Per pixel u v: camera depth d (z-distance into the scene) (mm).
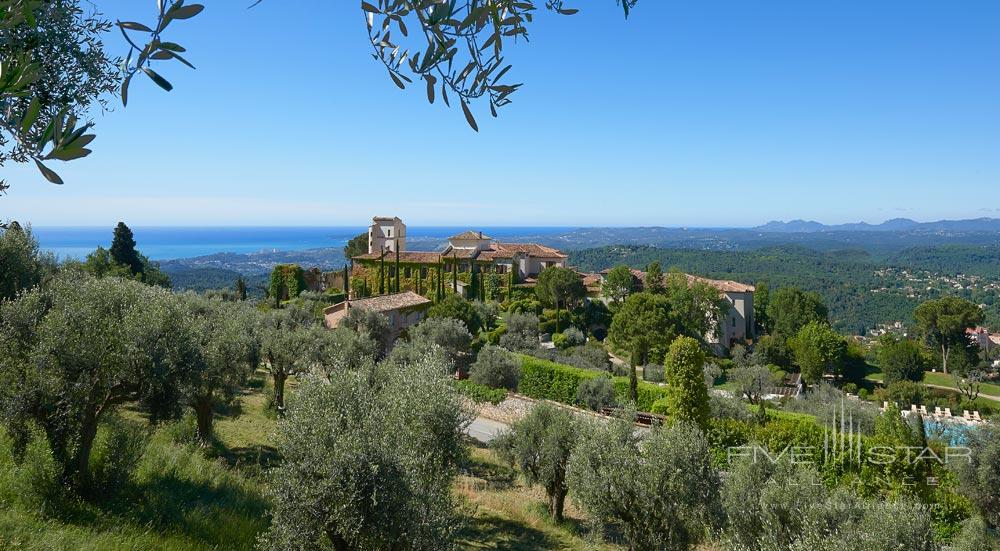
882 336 83000
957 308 82875
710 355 63844
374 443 11438
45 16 4051
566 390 39688
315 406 13148
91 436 13047
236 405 27531
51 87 4402
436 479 14688
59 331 12633
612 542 19250
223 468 17297
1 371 12344
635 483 16484
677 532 16344
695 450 17016
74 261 28406
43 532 10156
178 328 14453
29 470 11773
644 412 34625
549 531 19469
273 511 11820
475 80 2834
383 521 10609
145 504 13016
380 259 84062
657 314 60156
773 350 70062
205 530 12461
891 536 12211
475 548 16422
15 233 20734
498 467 26922
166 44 2039
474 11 2639
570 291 72375
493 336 58594
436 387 17531
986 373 83500
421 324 48688
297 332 30703
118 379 13164
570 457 19078
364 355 33500
